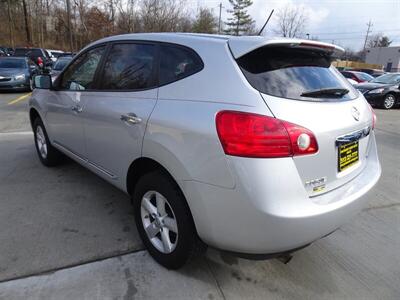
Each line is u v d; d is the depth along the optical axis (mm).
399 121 9703
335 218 2027
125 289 2258
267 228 1839
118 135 2658
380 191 4160
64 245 2713
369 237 3059
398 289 2389
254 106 1846
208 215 1994
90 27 31656
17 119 7527
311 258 2707
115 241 2799
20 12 42656
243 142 1803
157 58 2475
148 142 2303
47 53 22672
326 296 2291
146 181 2418
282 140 1800
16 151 5117
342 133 2117
